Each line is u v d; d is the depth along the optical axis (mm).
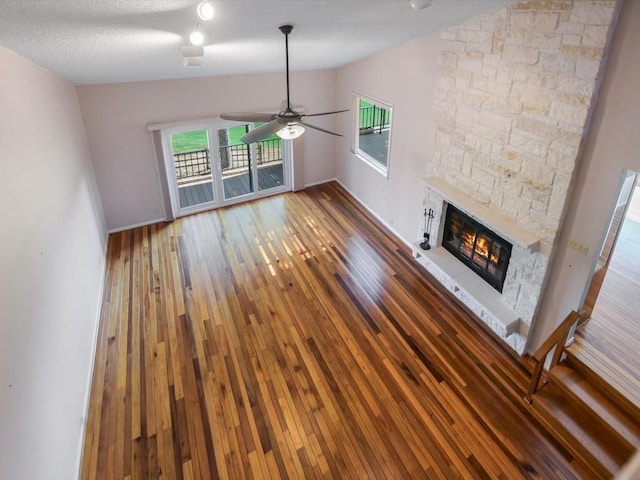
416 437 3273
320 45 4395
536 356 3320
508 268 4027
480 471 3029
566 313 3570
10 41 2650
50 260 3121
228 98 6137
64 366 3119
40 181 3158
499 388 3674
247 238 6031
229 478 3004
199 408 3520
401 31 4129
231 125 6387
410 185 5430
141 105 5629
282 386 3721
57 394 2873
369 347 4125
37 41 2762
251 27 3178
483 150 3986
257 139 3475
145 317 4531
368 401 3574
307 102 6801
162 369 3891
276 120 3480
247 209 6852
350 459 3125
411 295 4848
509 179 3754
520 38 3320
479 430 3320
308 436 3293
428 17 3588
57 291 3193
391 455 3150
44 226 3094
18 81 3006
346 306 4680
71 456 2953
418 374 3822
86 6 2217
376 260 5516
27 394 2373
